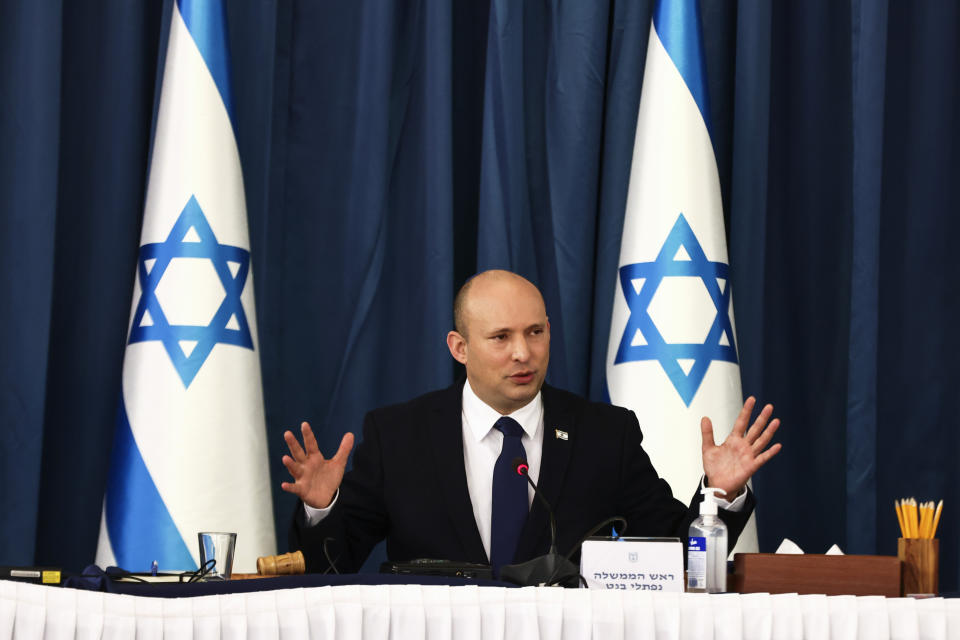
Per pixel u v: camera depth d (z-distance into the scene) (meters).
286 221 11.50
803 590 5.14
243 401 9.78
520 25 11.52
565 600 4.50
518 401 7.26
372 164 11.32
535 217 11.68
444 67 11.33
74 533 10.75
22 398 10.34
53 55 10.66
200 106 10.02
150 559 9.29
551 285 11.52
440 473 7.38
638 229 10.46
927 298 11.56
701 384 10.02
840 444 11.50
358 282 11.28
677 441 9.89
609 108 11.63
